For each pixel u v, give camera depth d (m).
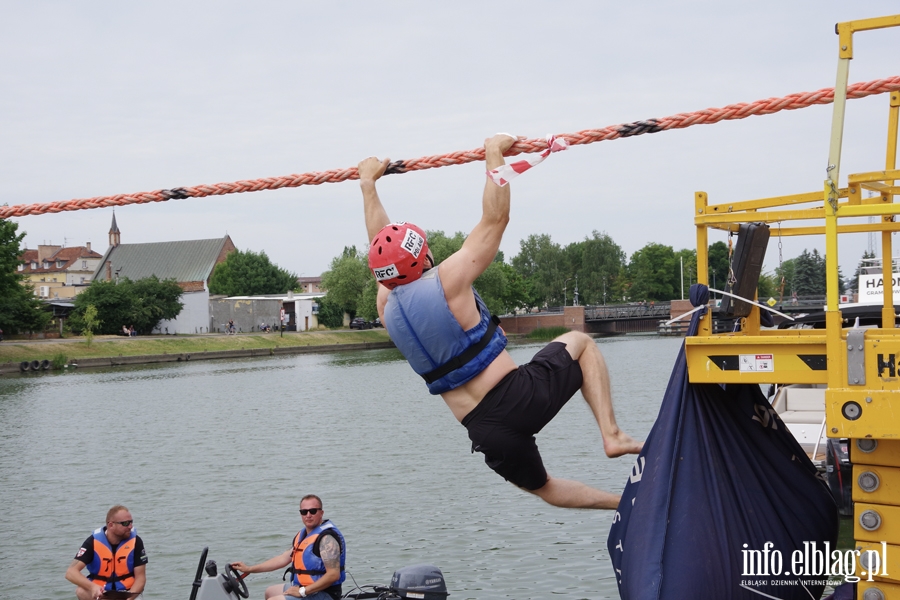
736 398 3.98
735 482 3.79
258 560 11.97
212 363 65.31
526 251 146.50
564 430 22.36
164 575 11.36
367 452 21.14
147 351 69.94
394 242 3.51
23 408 35.06
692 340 3.71
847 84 3.35
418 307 3.50
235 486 17.36
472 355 3.54
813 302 17.30
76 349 65.00
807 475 3.95
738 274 4.48
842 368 3.26
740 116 3.60
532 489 3.82
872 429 3.15
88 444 24.69
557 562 11.09
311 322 101.81
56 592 11.01
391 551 11.93
